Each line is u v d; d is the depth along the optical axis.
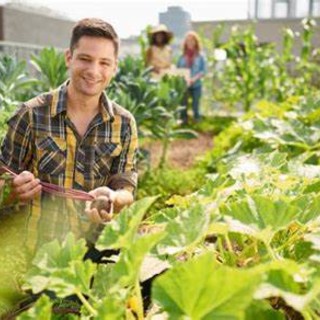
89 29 2.23
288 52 10.91
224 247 1.79
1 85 4.04
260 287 1.09
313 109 4.76
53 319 1.40
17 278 1.97
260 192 1.90
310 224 1.54
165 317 1.23
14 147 2.33
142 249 1.16
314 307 1.20
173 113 6.13
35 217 2.34
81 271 1.25
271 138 3.84
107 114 2.34
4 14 10.59
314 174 2.37
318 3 14.81
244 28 15.42
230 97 11.64
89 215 2.00
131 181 2.42
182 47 10.76
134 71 6.10
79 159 2.33
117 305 1.10
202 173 5.25
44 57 4.70
